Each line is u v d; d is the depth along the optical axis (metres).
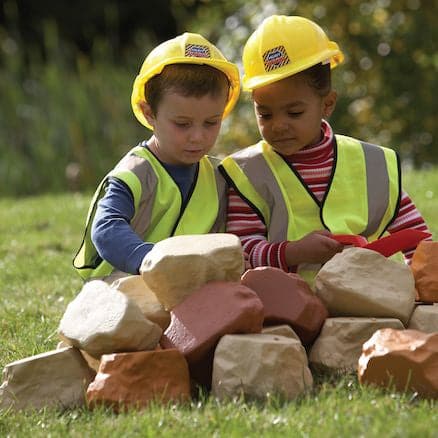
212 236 5.37
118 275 6.15
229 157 6.58
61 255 10.45
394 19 21.91
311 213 6.45
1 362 6.08
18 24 32.44
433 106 22.20
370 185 6.52
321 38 6.44
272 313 5.43
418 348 4.83
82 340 5.09
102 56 23.50
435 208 12.16
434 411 4.57
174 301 5.26
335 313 5.62
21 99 21.30
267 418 4.55
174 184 6.25
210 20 22.72
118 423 4.63
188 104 5.97
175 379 4.98
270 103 6.31
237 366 4.93
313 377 5.38
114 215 5.81
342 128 22.16
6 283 9.04
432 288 5.73
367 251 5.62
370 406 4.57
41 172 20.84
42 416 4.95
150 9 33.72
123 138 21.42
